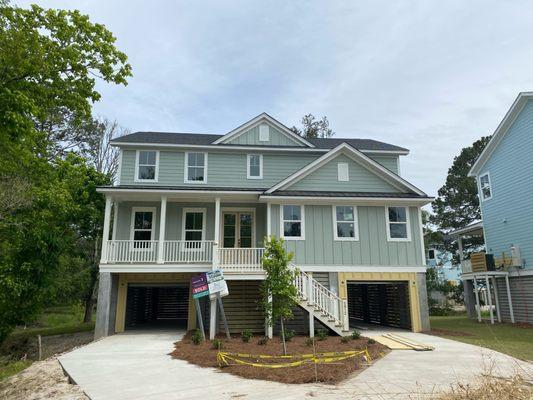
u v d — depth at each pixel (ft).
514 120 66.44
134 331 54.54
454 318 78.43
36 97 35.70
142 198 57.00
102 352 36.24
